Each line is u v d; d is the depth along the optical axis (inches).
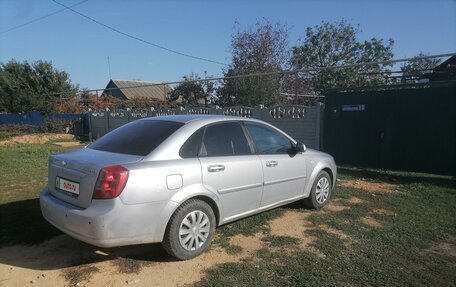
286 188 233.9
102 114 938.7
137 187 160.1
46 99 1302.9
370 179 374.9
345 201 285.7
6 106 1320.1
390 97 404.8
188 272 167.3
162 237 169.9
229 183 195.9
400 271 171.5
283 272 168.1
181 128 187.9
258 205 216.5
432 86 378.9
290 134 509.4
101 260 177.5
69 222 162.1
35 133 1019.3
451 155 367.9
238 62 1053.8
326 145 459.5
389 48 1334.9
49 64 1470.2
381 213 256.5
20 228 213.6
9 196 287.6
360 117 428.1
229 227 222.1
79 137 984.3
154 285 156.3
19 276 162.6
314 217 244.1
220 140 199.8
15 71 1434.5
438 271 172.4
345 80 1095.6
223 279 161.2
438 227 228.8
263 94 920.3
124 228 158.1
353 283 160.1
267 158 219.5
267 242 202.1
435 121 376.5
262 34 1050.1
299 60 1288.1
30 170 408.5
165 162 172.1
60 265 172.4
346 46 1333.7
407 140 395.2
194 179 179.0
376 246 198.8
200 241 183.2
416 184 344.5
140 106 1267.2
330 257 184.7
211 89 1173.7
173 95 1250.6
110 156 172.7
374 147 419.8
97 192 157.5
